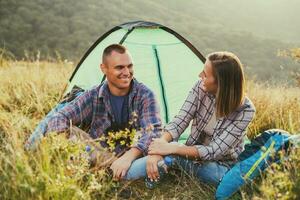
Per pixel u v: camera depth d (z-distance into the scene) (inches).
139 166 133.8
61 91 234.4
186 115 144.0
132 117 147.5
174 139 144.3
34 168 120.9
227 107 133.3
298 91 238.1
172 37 202.7
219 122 137.6
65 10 2266.2
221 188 127.5
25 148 129.4
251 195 125.3
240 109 135.6
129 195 133.6
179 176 146.7
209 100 141.3
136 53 195.9
